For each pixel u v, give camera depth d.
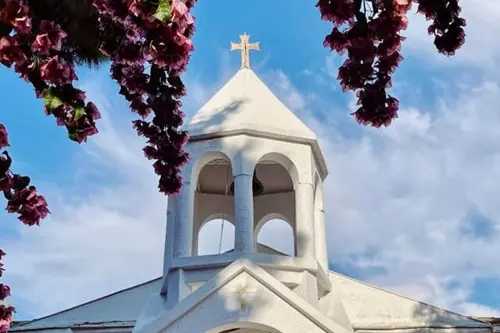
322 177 19.70
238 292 15.05
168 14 6.01
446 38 7.18
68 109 6.96
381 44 7.09
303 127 18.72
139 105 8.48
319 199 19.08
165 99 8.37
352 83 7.32
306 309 14.88
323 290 18.14
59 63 6.50
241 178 17.42
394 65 7.28
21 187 7.55
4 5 5.91
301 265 16.86
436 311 19.09
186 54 6.25
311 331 14.73
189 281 16.73
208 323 14.83
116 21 6.74
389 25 6.95
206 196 20.28
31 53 6.41
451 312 19.08
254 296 15.02
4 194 7.48
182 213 17.52
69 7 7.72
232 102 19.05
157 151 8.73
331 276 19.80
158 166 8.78
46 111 6.95
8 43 6.11
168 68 7.18
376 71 7.30
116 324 19.39
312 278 16.91
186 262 16.86
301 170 18.08
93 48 8.57
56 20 7.27
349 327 16.97
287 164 18.22
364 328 18.91
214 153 18.00
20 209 7.47
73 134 7.11
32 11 6.77
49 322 19.72
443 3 7.14
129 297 20.20
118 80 8.34
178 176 8.83
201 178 19.86
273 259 16.72
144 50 6.41
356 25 7.10
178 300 16.39
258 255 16.66
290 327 14.79
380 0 7.04
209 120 18.39
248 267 15.25
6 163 7.46
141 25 6.12
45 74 6.48
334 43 7.28
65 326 19.48
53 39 6.42
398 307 19.25
